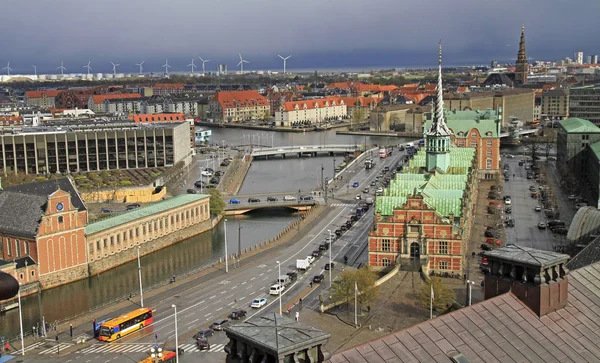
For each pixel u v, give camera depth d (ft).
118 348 458.91
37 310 558.97
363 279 469.16
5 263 582.76
